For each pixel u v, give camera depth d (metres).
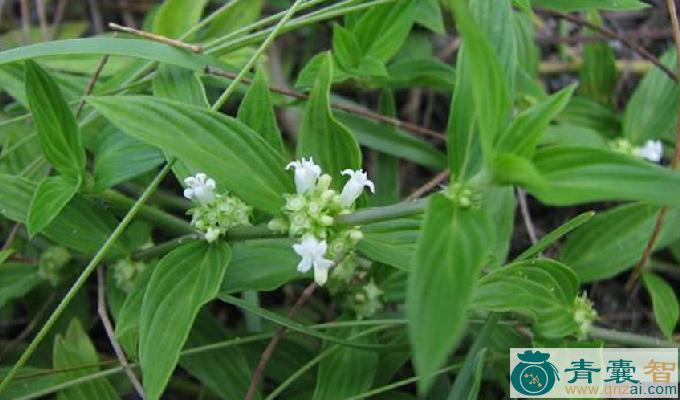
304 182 0.28
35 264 0.34
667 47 0.41
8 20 0.41
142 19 0.42
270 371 0.34
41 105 0.30
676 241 0.36
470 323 0.32
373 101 0.40
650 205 0.34
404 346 0.32
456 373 0.34
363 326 0.33
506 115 0.26
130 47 0.31
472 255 0.24
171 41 0.32
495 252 0.33
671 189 0.24
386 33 0.34
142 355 0.28
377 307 0.33
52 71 0.35
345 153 0.30
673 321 0.33
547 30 0.41
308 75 0.34
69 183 0.31
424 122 0.40
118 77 0.34
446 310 0.24
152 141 0.28
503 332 0.32
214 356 0.33
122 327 0.30
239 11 0.37
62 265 0.34
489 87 0.25
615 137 0.38
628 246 0.34
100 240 0.32
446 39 0.41
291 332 0.32
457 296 0.24
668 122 0.37
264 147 0.28
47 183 0.31
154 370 0.28
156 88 0.32
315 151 0.30
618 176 0.24
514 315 0.31
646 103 0.37
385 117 0.36
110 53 0.31
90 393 0.32
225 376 0.32
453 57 0.40
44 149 0.31
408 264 0.30
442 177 0.35
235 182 0.28
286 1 0.39
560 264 0.30
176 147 0.28
